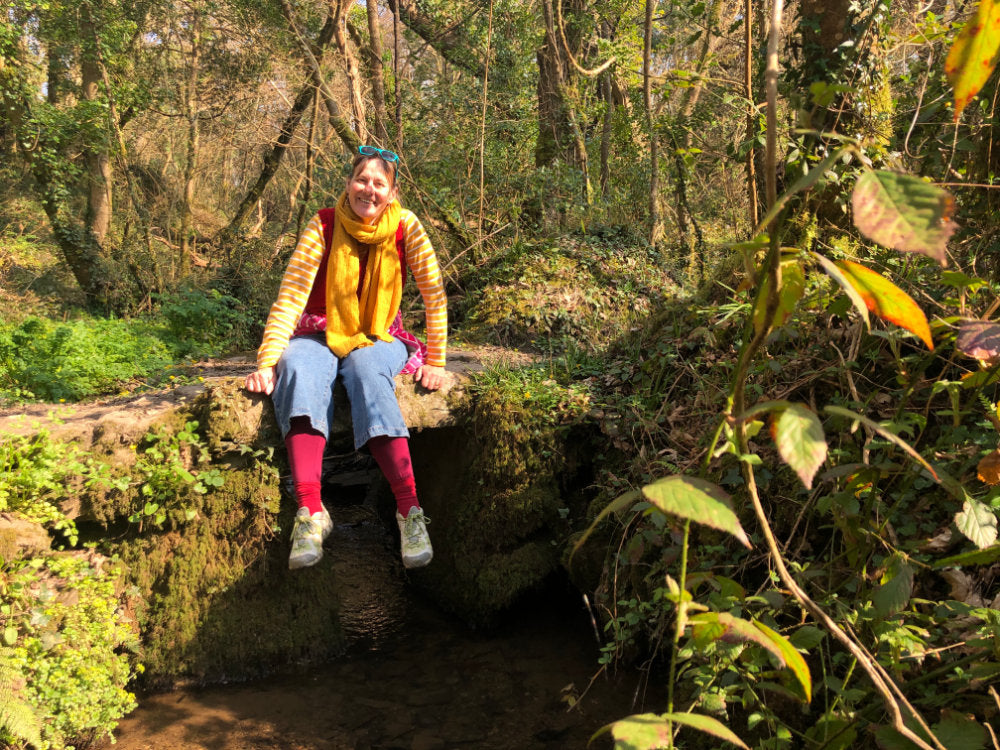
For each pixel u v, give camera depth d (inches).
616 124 358.0
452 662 137.8
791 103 143.6
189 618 133.0
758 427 53.9
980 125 126.6
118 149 475.5
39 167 450.9
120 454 135.0
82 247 462.9
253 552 137.4
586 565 143.1
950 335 75.8
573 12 370.3
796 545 111.3
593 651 137.4
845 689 85.0
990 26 43.8
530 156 366.9
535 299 233.3
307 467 126.3
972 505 67.2
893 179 39.2
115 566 133.0
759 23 160.7
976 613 73.4
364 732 117.7
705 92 297.9
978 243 122.5
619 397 156.3
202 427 136.9
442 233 298.0
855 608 83.6
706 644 54.2
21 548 122.4
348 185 135.7
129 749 113.4
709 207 329.7
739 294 145.0
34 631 115.1
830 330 127.0
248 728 119.3
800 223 129.0
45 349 217.9
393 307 142.9
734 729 99.8
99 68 460.8
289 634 137.6
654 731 49.1
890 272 120.9
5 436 130.0
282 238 450.0
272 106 481.4
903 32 165.9
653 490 47.1
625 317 234.1
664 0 369.4
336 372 135.4
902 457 98.7
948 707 81.7
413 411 151.4
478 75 397.4
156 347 254.1
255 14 442.9
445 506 165.0
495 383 160.7
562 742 113.7
